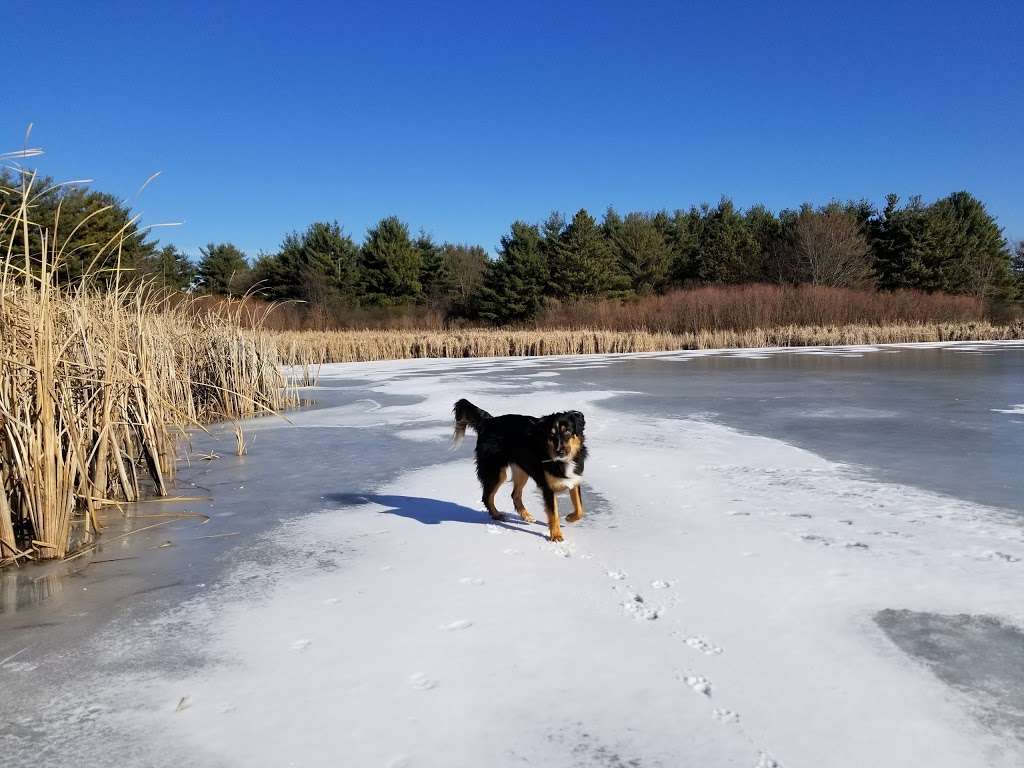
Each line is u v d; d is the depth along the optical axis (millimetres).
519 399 14195
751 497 6578
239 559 5211
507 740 2830
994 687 3211
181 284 38781
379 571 4840
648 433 10062
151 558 5289
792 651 3557
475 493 7074
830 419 11141
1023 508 6113
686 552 5082
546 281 52875
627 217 63875
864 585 4410
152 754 2801
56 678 3455
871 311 39562
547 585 4496
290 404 14523
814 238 52969
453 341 30891
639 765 2666
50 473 5227
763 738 2822
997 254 58812
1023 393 14195
